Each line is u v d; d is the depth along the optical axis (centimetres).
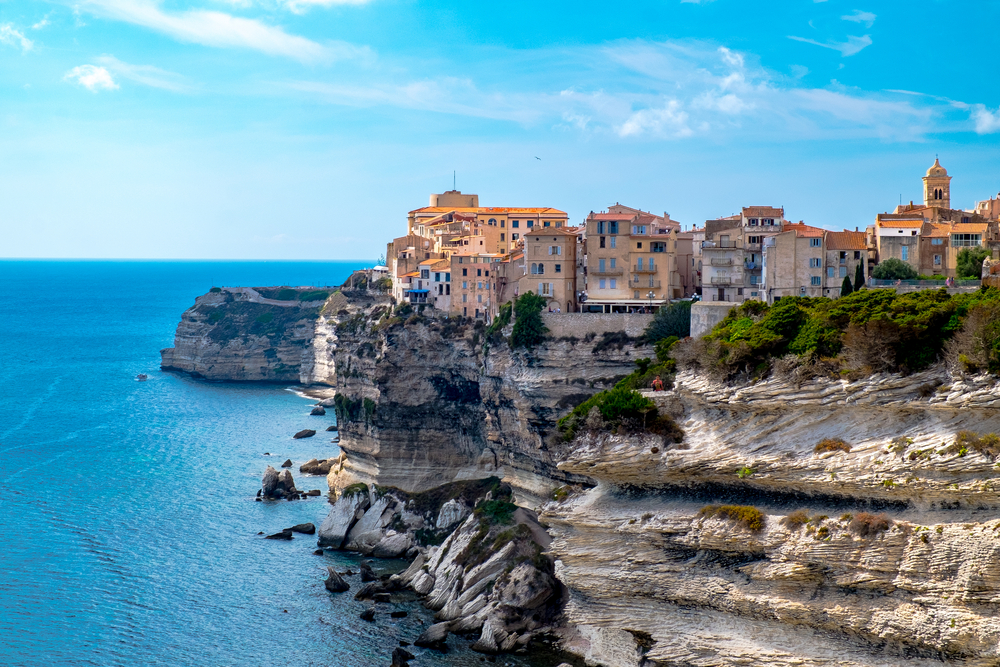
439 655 9862
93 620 10606
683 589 8825
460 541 11712
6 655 9806
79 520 13912
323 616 10769
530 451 12306
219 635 10281
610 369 11900
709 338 9781
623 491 9500
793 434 8575
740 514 8512
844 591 7869
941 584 7319
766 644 8319
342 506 13262
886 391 8075
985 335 7594
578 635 10119
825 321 8769
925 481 7594
